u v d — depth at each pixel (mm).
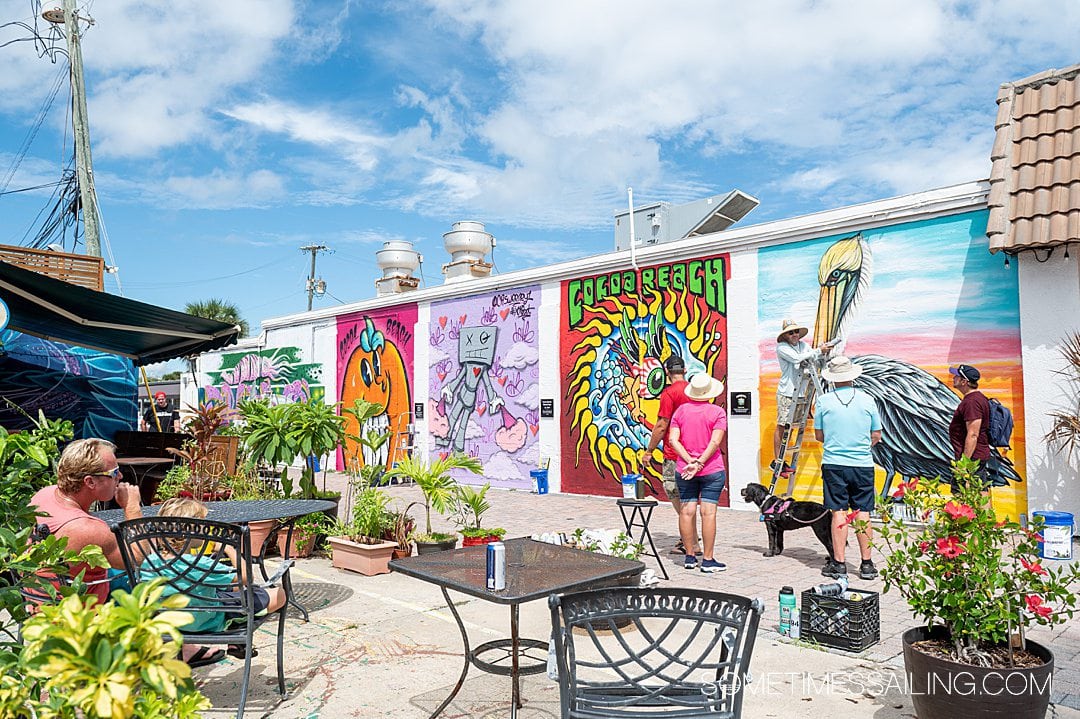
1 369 12773
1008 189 9211
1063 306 8867
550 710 4285
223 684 4699
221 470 10156
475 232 18828
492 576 3803
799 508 7879
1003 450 9266
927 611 3930
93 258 13109
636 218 16094
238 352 24375
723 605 2980
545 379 14953
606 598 2990
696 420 7625
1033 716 3557
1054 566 7410
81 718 2447
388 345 18922
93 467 4133
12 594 2729
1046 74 9961
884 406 10352
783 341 10953
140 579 4148
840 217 10805
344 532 8523
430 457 17594
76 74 19422
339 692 4574
